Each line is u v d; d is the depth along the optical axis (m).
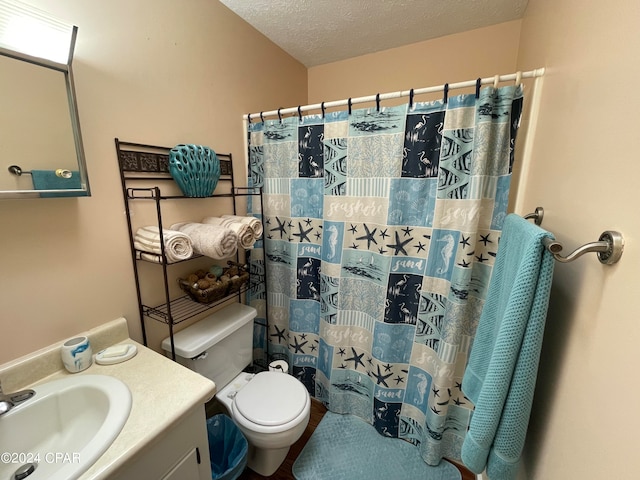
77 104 0.89
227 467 1.23
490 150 1.10
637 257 0.39
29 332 0.86
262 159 1.58
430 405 1.35
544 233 0.57
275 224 1.64
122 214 1.06
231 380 1.45
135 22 1.04
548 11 0.97
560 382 0.64
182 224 1.26
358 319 1.53
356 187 1.37
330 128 1.37
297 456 1.42
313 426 1.60
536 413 0.78
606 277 0.48
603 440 0.45
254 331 1.84
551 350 0.71
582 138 0.61
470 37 1.61
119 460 0.62
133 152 1.07
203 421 0.86
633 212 0.41
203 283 1.22
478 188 1.10
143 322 1.17
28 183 0.81
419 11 1.42
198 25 1.27
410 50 1.77
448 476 1.34
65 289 0.93
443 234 1.22
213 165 1.27
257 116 1.52
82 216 0.95
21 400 0.76
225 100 1.45
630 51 0.44
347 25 1.55
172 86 1.19
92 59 0.93
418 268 1.32
